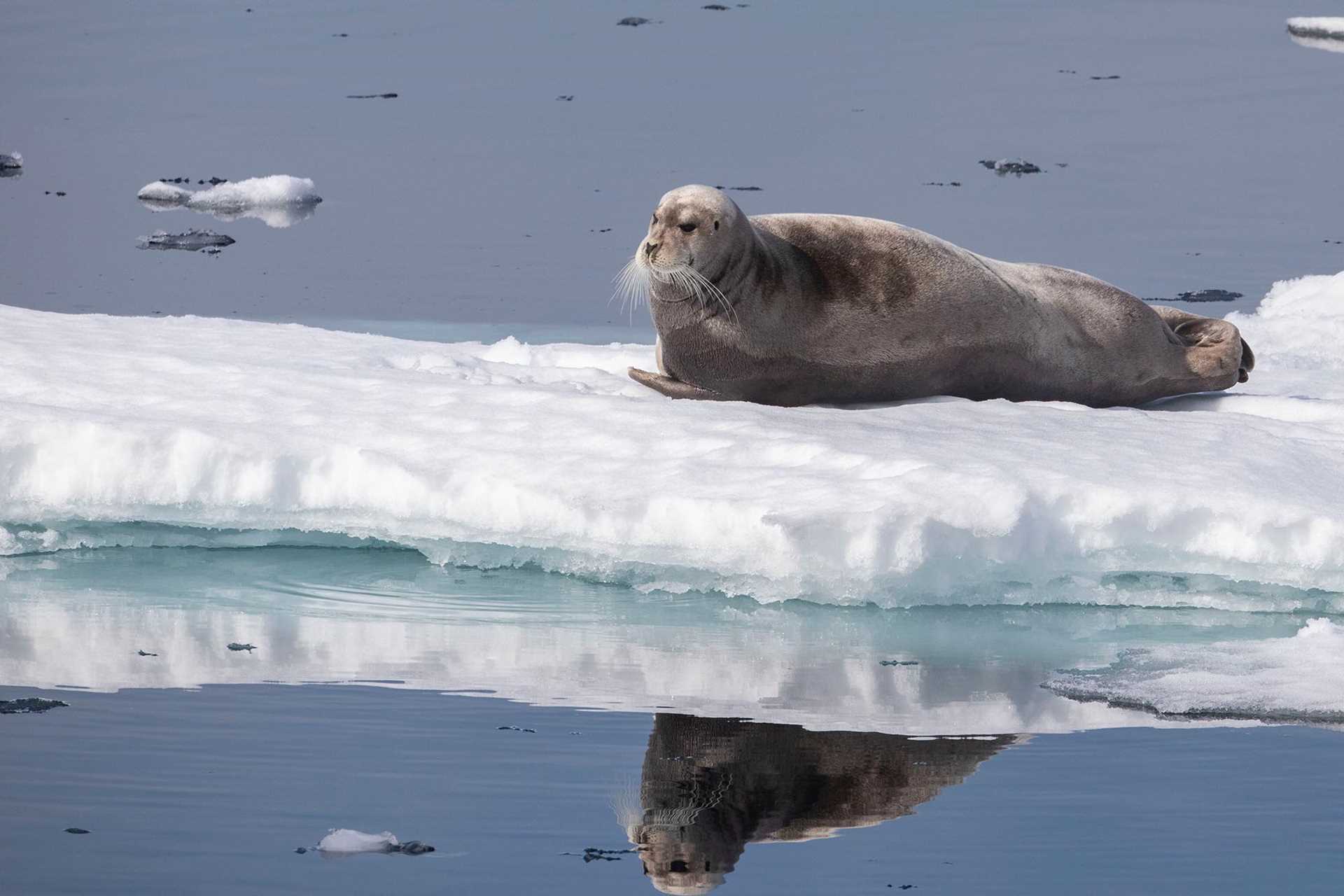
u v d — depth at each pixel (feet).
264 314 179.52
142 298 189.16
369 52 338.95
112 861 64.80
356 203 237.86
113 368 118.73
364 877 63.72
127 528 104.94
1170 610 95.25
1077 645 89.66
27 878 63.26
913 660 87.20
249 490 102.01
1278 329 158.20
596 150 260.62
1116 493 94.79
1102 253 199.11
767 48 333.21
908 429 108.17
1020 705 81.00
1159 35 342.64
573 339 165.58
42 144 274.98
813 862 65.31
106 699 81.76
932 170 242.99
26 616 93.20
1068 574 94.99
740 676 84.99
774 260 115.75
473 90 305.53
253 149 269.23
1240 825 68.44
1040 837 67.51
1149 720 79.20
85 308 183.62
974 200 225.35
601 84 306.35
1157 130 268.21
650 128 273.54
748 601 95.81
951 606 95.09
